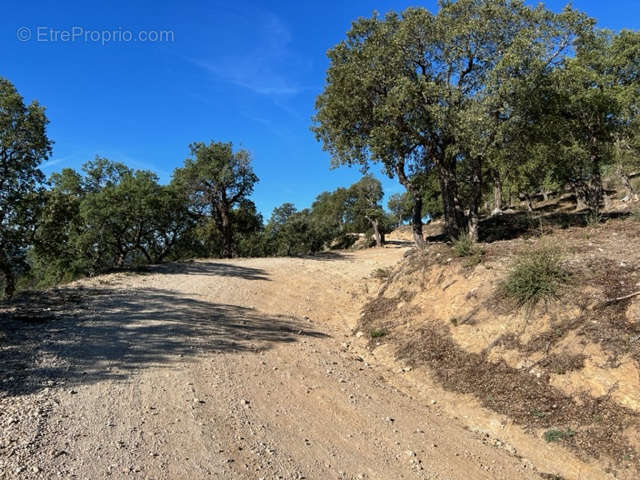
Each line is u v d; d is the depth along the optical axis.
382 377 7.64
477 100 12.95
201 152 29.91
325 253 33.59
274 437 4.73
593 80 20.27
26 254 17.62
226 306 12.04
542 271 7.16
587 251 8.16
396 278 12.05
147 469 3.72
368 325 10.61
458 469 4.55
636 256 7.30
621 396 4.98
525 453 5.06
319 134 19.06
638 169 24.61
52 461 3.67
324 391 6.48
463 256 10.08
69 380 5.64
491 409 5.95
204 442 4.37
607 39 21.72
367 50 15.34
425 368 7.56
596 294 6.39
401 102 14.34
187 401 5.36
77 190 24.89
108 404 5.00
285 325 10.83
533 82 12.17
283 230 38.56
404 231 55.03
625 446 4.53
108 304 10.59
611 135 21.38
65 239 18.56
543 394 5.70
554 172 20.45
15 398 4.89
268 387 6.30
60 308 9.77
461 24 13.79
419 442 5.10
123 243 23.00
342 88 16.20
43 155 15.31
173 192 23.91
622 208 17.08
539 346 6.32
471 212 14.40
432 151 15.95
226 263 22.62
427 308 9.58
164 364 6.63
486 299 7.93
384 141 15.21
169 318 9.66
